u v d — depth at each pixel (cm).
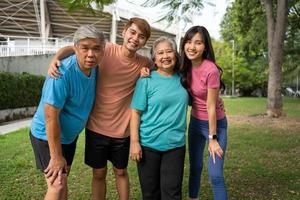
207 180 604
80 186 569
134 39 396
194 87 420
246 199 516
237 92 4909
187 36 409
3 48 2103
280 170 669
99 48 356
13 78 1658
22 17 3669
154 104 396
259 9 2150
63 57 372
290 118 1509
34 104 1864
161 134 398
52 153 350
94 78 389
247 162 732
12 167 673
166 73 405
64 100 353
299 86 4891
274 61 1542
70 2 457
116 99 411
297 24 2244
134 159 407
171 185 402
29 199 513
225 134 428
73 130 378
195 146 454
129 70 409
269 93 1564
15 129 1311
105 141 418
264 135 1073
